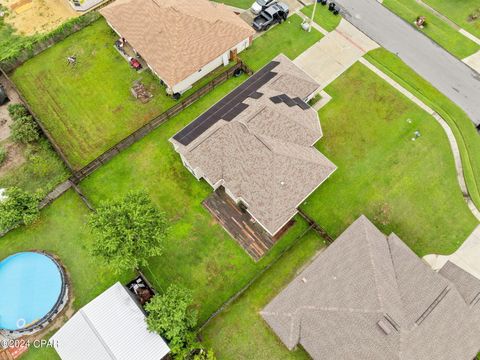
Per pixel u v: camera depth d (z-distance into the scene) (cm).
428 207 3859
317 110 4375
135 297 3416
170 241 3709
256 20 4878
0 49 4722
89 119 4334
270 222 3472
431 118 4325
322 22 4984
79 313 3109
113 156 4091
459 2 5150
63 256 3662
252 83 4162
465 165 4056
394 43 4838
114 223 3142
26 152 4062
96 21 4956
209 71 4606
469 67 4681
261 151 3581
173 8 4303
